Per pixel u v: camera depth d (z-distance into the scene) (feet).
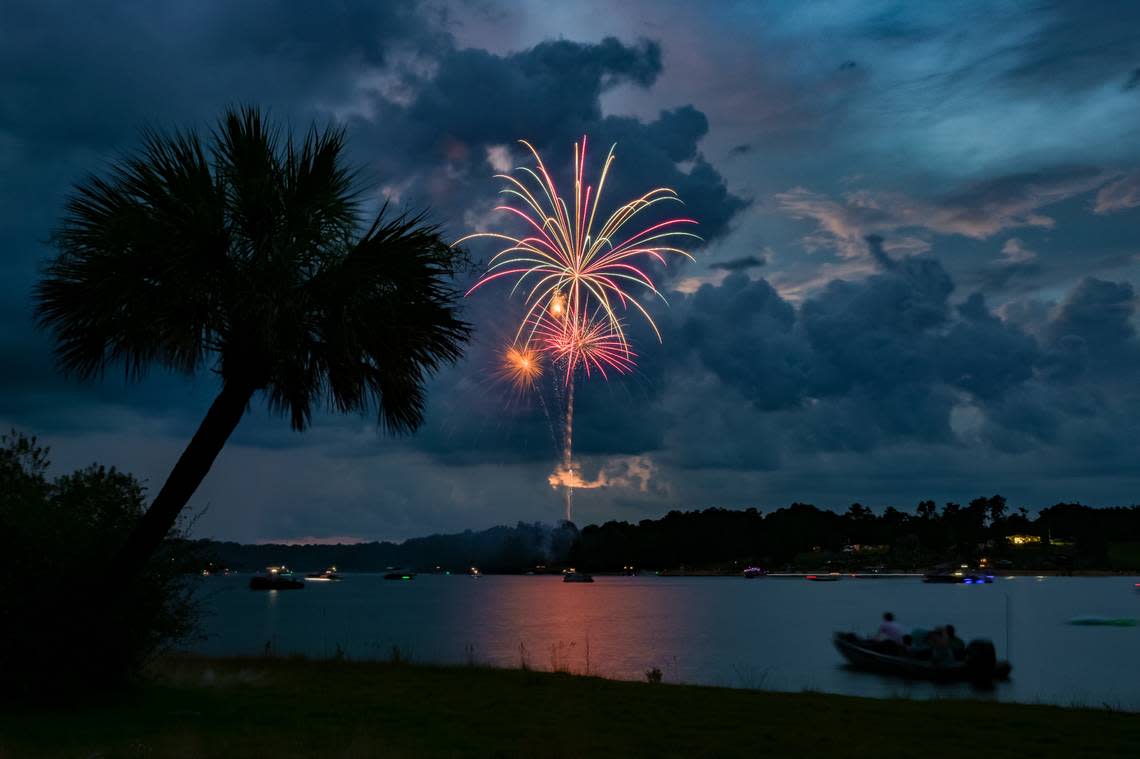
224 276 53.62
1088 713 58.95
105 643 54.39
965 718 56.29
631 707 58.85
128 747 40.73
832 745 47.44
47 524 54.65
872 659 125.18
